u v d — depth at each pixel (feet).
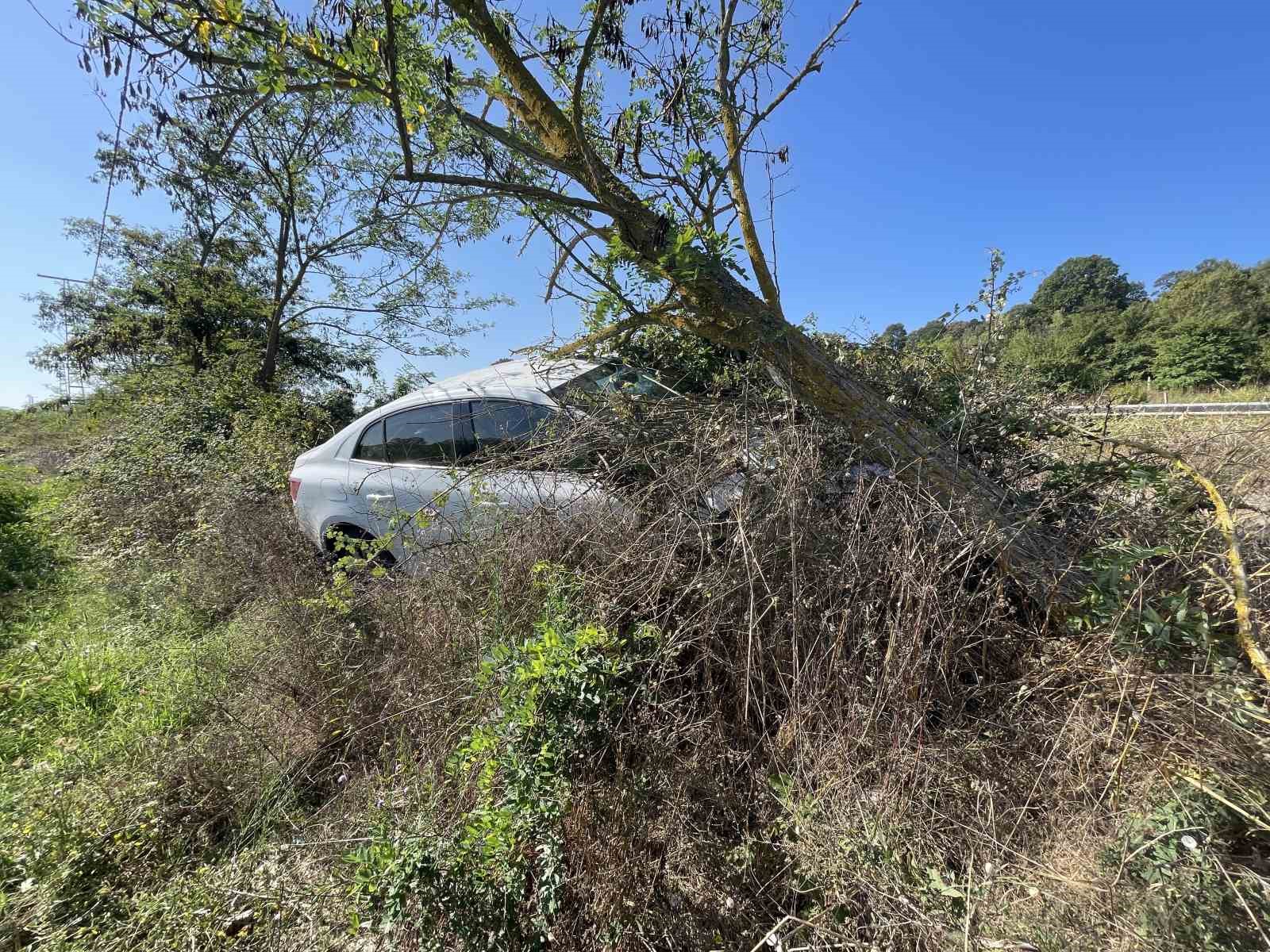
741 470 7.84
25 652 11.26
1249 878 3.99
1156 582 6.24
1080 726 5.39
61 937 5.31
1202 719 4.95
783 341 8.32
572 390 10.31
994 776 5.50
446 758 6.47
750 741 6.21
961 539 6.57
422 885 4.50
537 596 7.43
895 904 4.35
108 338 45.88
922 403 9.60
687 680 6.69
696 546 7.27
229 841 6.80
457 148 10.56
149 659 11.01
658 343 11.44
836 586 6.54
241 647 10.58
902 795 5.17
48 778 7.33
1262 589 5.96
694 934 5.00
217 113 8.28
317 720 8.37
